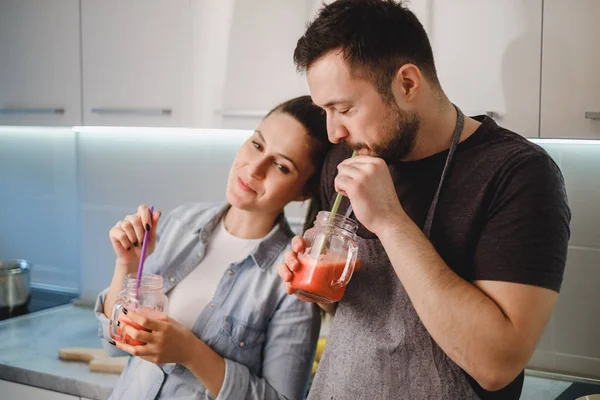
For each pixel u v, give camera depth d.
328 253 1.40
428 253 1.26
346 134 1.35
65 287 3.24
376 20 1.28
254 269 1.71
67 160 3.17
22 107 2.90
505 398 1.39
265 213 1.71
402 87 1.31
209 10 2.44
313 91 1.33
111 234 1.70
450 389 1.36
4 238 3.37
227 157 2.81
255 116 2.40
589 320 2.29
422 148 1.38
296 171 1.64
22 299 2.94
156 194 2.98
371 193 1.27
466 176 1.33
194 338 1.57
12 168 3.32
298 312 1.66
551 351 2.35
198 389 1.66
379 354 1.42
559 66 1.96
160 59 2.56
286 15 2.31
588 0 1.91
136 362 1.75
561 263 1.24
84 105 2.75
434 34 2.12
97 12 2.67
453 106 1.42
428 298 1.23
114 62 2.66
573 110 1.96
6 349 2.44
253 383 1.61
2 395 2.32
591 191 2.25
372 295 1.45
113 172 3.07
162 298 1.58
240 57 2.41
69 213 3.20
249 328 1.66
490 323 1.19
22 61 2.88
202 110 2.50
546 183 1.25
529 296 1.21
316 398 1.50
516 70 2.02
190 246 1.76
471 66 2.07
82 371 2.22
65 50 2.76
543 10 1.96
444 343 1.23
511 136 1.34
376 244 1.46
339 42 1.27
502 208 1.26
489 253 1.25
